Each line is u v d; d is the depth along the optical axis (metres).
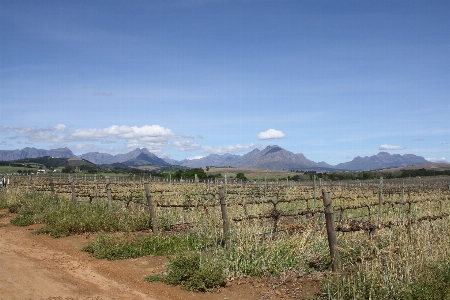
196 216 13.81
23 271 8.41
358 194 27.33
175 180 48.38
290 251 8.78
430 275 6.73
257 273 8.18
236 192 22.61
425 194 27.02
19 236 12.46
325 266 8.41
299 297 7.00
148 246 10.46
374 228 8.52
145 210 13.84
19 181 37.91
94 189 27.22
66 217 13.34
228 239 9.40
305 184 39.59
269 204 19.08
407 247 7.82
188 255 8.33
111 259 9.65
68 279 8.02
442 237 8.80
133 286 7.72
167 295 7.25
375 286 6.60
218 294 7.29
